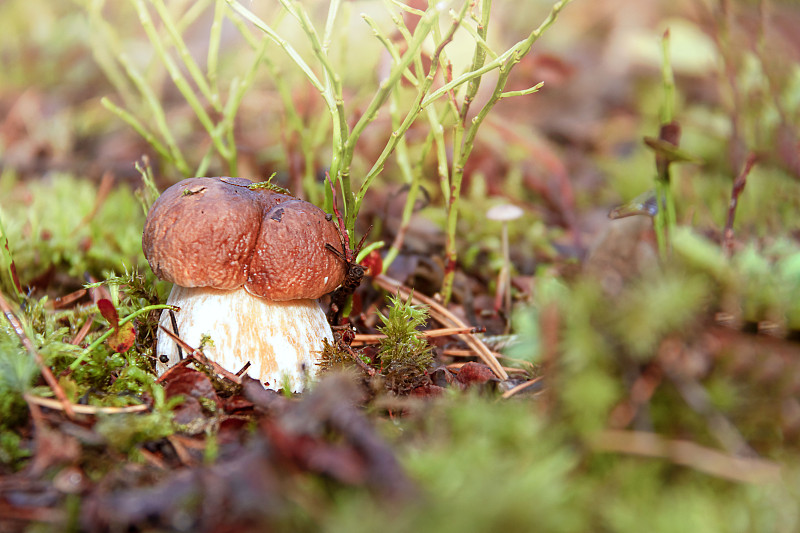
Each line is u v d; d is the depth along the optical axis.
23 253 0.40
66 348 0.31
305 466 0.25
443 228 0.45
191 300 0.32
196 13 0.41
